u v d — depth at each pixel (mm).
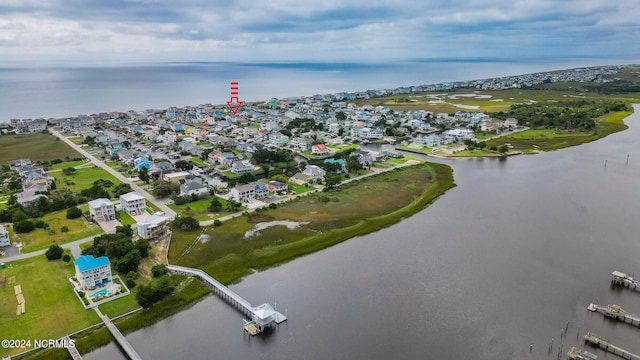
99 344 89188
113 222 149125
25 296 103312
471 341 91000
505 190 189875
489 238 140375
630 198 177625
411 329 94875
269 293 108688
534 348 89000
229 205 163250
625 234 142250
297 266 122938
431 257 127438
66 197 165500
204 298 107062
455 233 144625
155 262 121688
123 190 177000
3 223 146500
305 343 90562
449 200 177125
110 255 119250
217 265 121000
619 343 90375
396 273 118375
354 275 117562
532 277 115812
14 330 91312
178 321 98125
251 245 134000
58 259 122125
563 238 139875
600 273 117875
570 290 109688
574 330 94562
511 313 100312
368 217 158250
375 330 94500
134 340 91312
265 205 167875
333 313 100500
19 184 187250
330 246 135500
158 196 175500
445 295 107438
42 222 144125
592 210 164250
